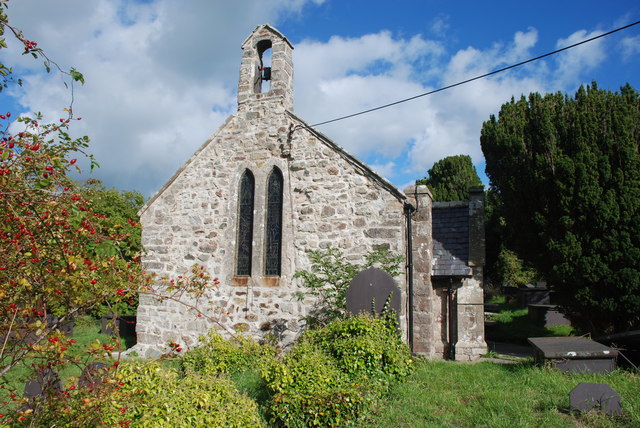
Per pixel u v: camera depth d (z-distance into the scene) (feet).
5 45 15.15
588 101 40.68
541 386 24.35
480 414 21.11
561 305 42.86
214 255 40.40
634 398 21.39
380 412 21.76
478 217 42.78
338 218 37.22
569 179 39.40
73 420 14.16
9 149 13.05
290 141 39.86
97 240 14.33
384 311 31.14
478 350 39.04
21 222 13.10
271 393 23.68
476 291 40.29
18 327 13.97
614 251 37.27
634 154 38.06
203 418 17.87
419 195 38.96
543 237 41.55
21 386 21.30
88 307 15.87
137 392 17.21
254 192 40.40
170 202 42.78
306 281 35.63
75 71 14.34
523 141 43.98
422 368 29.60
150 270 41.75
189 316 39.81
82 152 14.97
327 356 24.90
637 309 36.52
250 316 38.17
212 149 42.55
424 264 37.81
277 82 41.73
